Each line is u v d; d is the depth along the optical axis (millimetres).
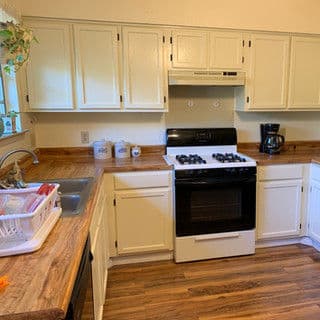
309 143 3197
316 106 2854
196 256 2523
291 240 2816
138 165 2379
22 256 918
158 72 2502
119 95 2475
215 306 1974
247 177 2473
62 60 2350
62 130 2734
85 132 2770
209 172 2406
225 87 2926
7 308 676
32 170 2229
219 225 2506
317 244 2699
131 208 2396
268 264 2473
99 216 1822
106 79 2438
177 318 1870
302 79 2783
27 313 664
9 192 1310
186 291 2139
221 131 2900
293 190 2645
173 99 2857
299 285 2184
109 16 2369
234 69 2625
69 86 2393
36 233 1030
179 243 2475
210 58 2564
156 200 2418
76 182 1930
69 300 750
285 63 2719
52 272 828
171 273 2371
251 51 2635
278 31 2664
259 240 2717
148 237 2465
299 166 2611
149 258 2564
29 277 803
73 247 978
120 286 2211
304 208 2705
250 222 2559
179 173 2367
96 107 2461
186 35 2498
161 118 2869
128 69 2455
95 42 2377
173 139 2818
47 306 683
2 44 1568
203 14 2516
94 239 1519
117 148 2715
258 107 2736
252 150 3029
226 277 2297
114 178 2330
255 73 2674
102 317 1878
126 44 2420
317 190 2564
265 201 2604
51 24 2293
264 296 2064
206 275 2330
